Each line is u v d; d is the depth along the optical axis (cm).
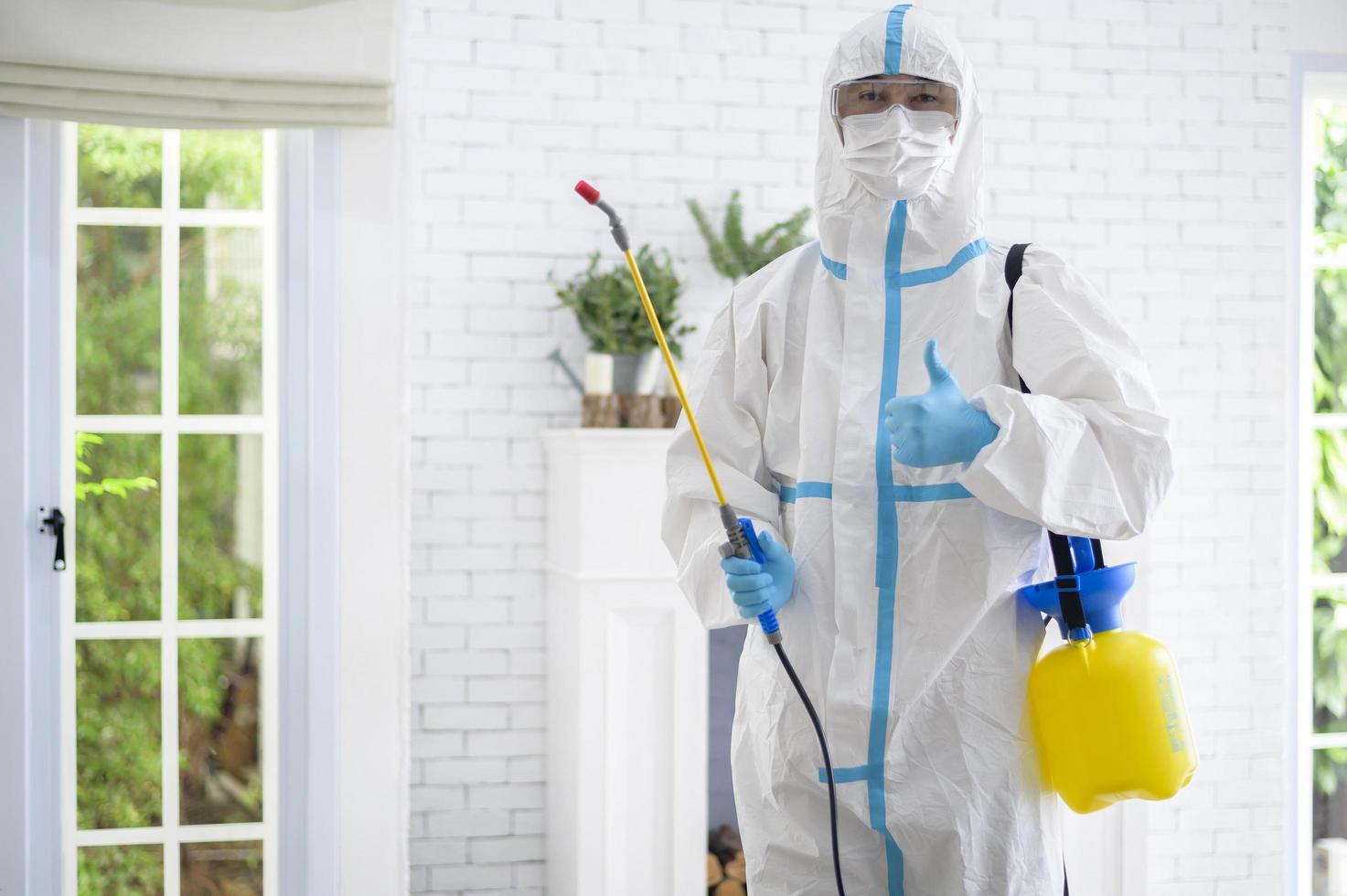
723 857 341
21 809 280
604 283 332
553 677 341
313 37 280
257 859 297
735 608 176
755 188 358
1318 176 390
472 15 346
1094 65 374
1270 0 382
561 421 350
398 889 292
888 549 173
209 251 296
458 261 346
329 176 289
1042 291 174
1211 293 378
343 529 291
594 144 352
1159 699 164
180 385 295
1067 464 161
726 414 189
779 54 360
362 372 291
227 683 296
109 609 292
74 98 273
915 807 170
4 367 279
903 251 180
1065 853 339
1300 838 381
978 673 170
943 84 176
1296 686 378
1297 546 380
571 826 323
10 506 280
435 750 344
